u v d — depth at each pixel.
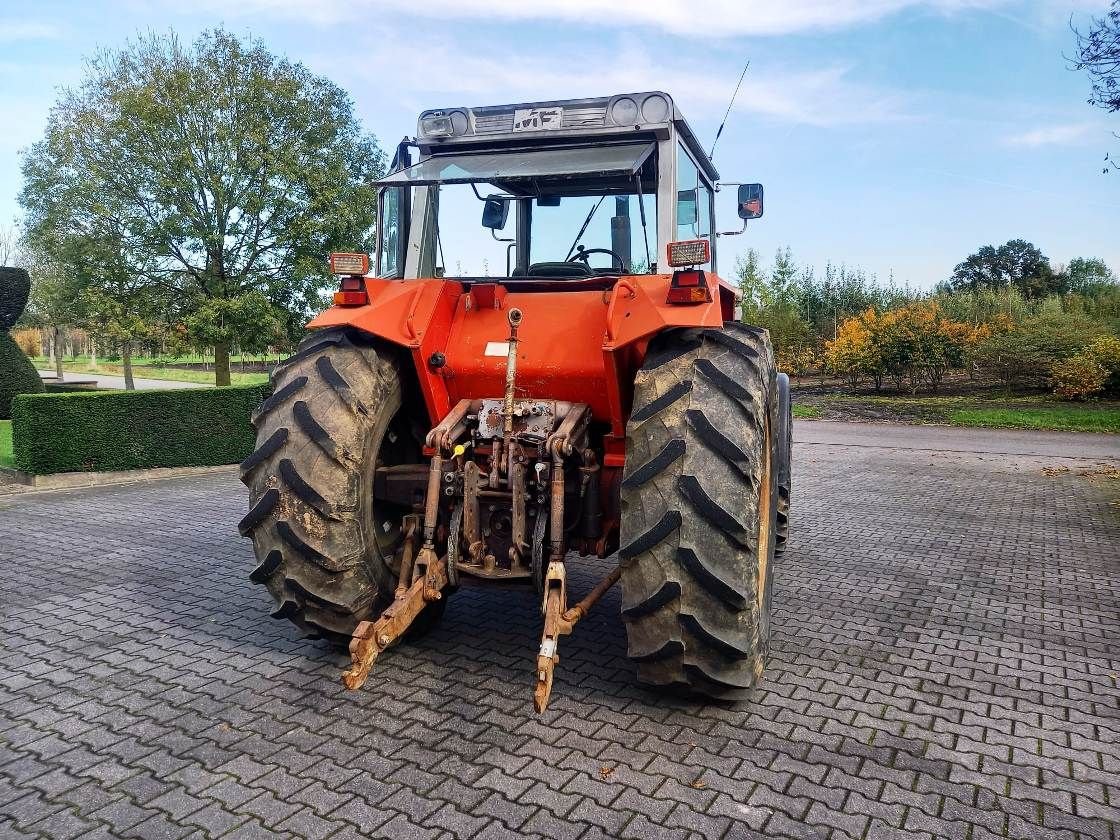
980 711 3.44
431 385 3.61
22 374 15.07
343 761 2.93
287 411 3.41
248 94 17.00
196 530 6.92
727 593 2.92
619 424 3.56
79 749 3.03
